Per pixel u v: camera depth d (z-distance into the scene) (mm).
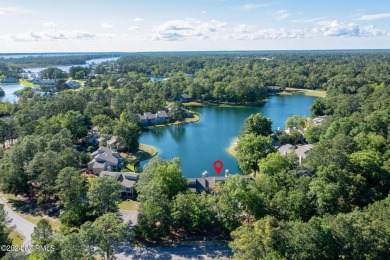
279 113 191250
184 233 68562
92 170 102000
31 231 69375
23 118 136000
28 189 85562
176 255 61562
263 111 197375
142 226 64938
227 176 91438
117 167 105000
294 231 53031
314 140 119750
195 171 107438
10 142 130500
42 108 153625
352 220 53719
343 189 70938
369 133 99938
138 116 165125
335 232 52344
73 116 134750
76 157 98562
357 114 127812
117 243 56906
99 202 68250
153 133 154250
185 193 75062
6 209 79250
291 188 69000
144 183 78000
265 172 78812
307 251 50688
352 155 81250
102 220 57781
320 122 145500
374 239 50594
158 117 171750
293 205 64375
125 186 86250
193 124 169375
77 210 69188
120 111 167750
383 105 137625
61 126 125250
